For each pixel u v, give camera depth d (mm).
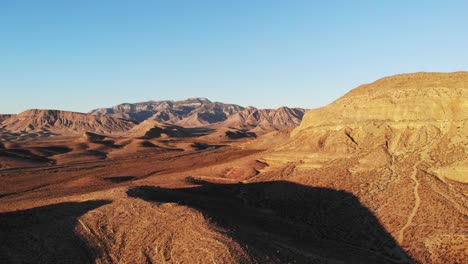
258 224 48969
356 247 46250
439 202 49531
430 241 43562
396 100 71062
